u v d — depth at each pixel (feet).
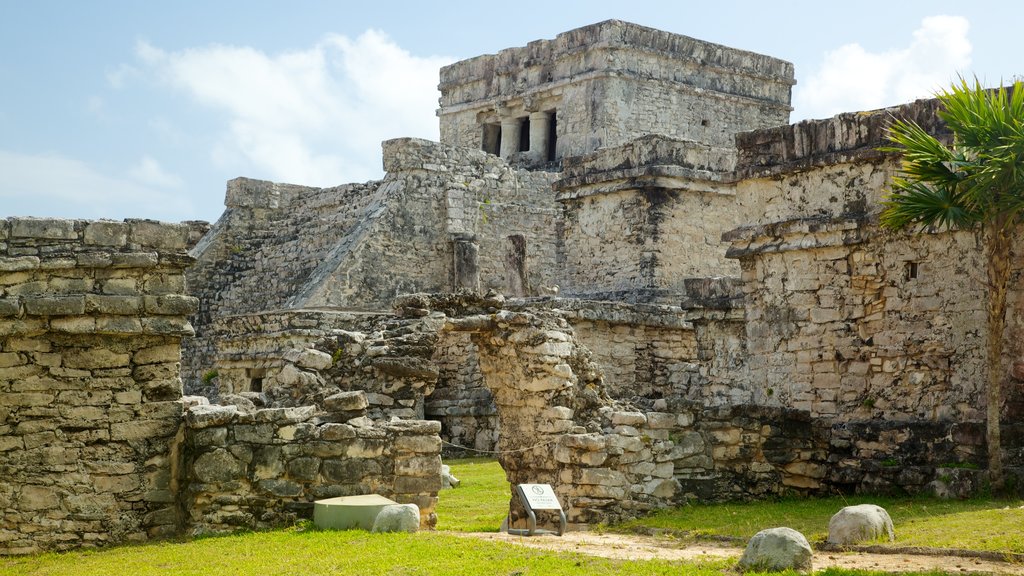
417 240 124.06
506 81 157.17
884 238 61.16
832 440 59.88
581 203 110.83
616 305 89.04
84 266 46.91
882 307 61.21
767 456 58.29
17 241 46.32
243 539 45.65
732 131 152.56
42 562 43.75
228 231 135.44
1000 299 51.67
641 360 90.63
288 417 48.88
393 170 126.52
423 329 66.23
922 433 57.36
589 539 46.83
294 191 140.15
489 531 51.88
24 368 46.26
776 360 65.46
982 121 51.62
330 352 64.28
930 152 53.36
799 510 52.75
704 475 57.16
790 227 64.59
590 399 57.93
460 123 162.09
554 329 58.75
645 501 55.01
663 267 105.09
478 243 126.41
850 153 62.64
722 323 82.84
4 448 45.78
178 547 44.60
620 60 145.38
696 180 106.83
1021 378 54.75
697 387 86.53
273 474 48.42
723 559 39.63
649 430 56.03
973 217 53.01
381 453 50.37
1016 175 50.24
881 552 39.70
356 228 123.44
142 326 47.47
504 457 59.62
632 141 108.17
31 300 45.85
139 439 47.65
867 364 61.57
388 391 64.59
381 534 45.32
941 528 42.70
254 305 131.54
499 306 67.26
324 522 47.29
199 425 47.50
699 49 150.71
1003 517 44.09
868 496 56.70
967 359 57.57
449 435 88.33
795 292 64.80
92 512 46.68
